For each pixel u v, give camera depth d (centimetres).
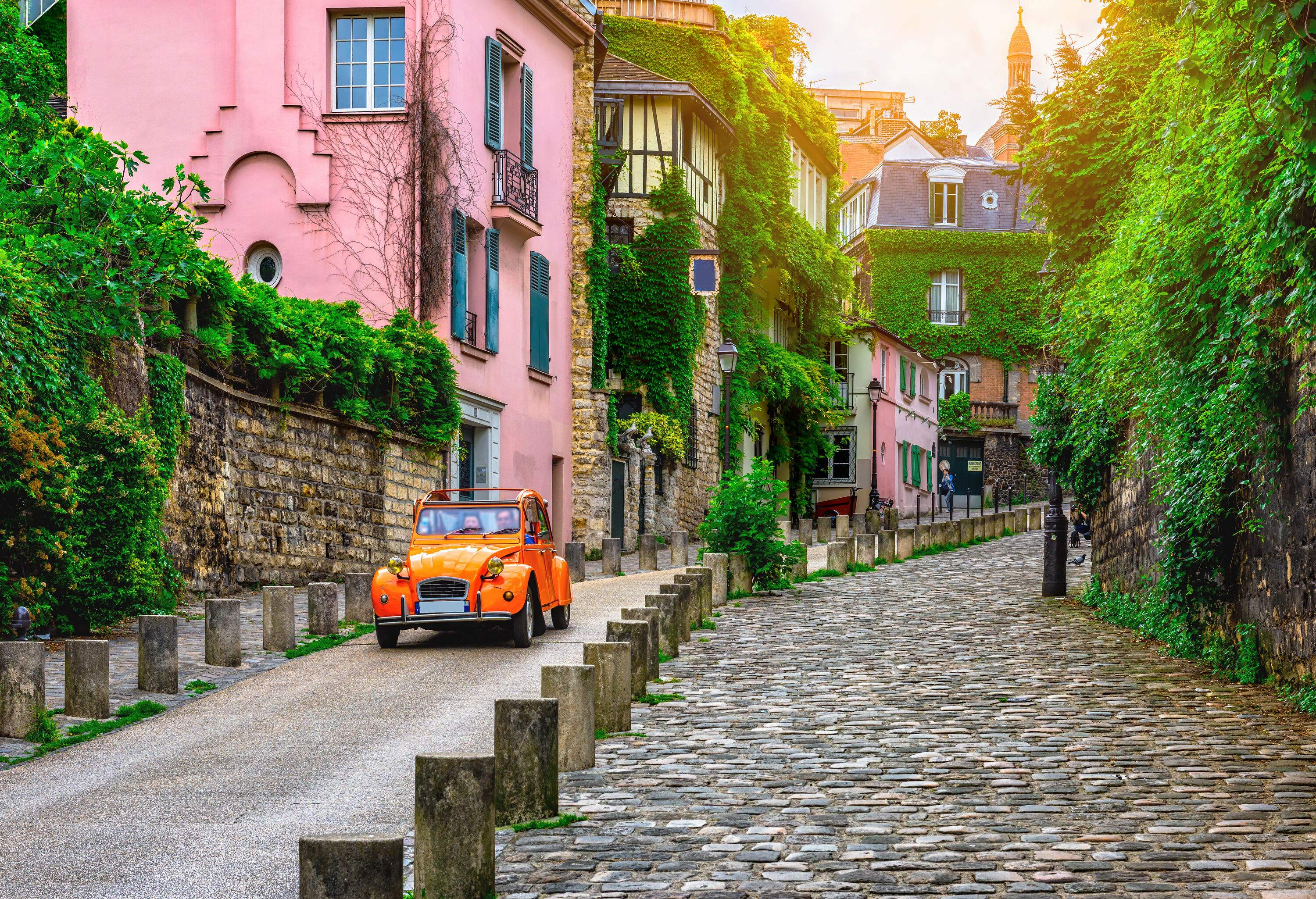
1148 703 1192
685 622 1652
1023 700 1223
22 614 1336
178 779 907
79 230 1644
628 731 1092
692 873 696
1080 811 816
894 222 6788
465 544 1606
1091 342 1784
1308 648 1145
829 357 5750
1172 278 1263
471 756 666
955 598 2222
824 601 2172
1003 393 6756
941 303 6788
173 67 2594
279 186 2559
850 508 5688
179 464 1812
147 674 1244
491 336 2806
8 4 2361
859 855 724
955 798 853
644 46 4172
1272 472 1214
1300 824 775
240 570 1972
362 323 2305
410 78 2550
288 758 967
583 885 677
